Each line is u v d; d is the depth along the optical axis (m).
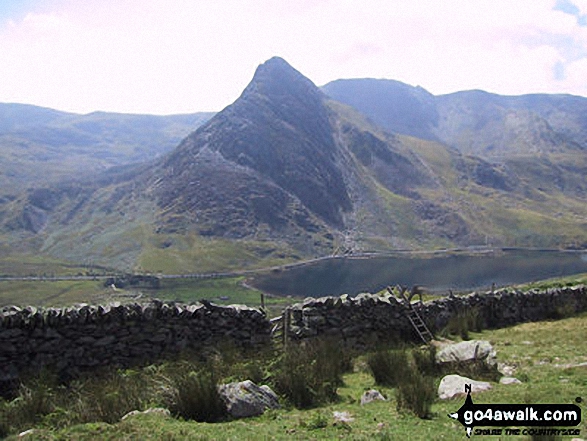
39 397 8.97
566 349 13.63
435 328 17.72
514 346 14.69
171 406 8.44
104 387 9.88
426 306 18.03
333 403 9.34
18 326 11.30
